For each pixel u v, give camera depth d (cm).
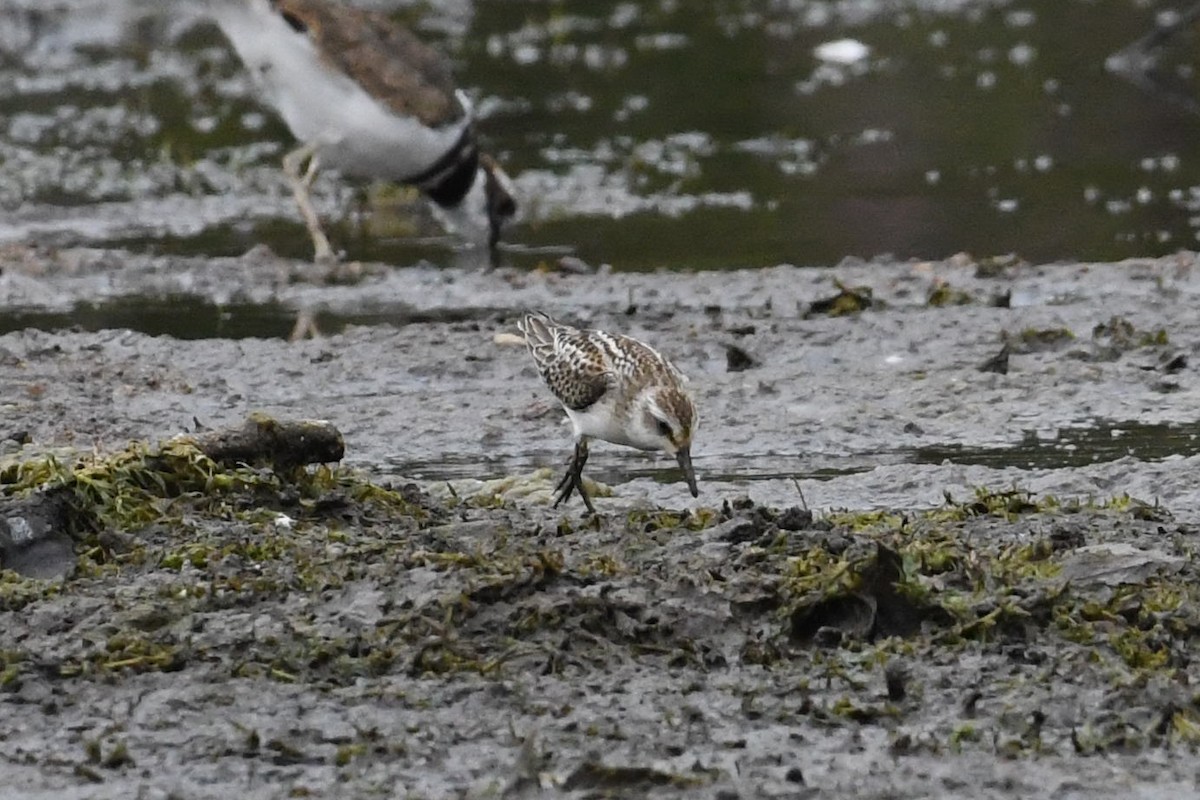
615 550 955
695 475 1204
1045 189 2177
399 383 1465
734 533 967
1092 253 1897
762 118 2517
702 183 2233
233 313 1711
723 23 3017
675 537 975
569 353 1126
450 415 1364
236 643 859
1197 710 807
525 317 1216
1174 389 1399
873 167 2291
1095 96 2606
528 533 1000
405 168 1941
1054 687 824
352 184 2275
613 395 1101
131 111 2556
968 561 934
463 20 3025
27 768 772
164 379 1446
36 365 1474
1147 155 2330
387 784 755
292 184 1928
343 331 1614
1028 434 1301
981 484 1166
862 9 3089
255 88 2678
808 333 1566
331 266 1872
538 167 2295
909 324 1588
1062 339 1521
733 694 825
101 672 841
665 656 857
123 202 2172
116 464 1027
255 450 1055
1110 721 796
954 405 1362
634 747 780
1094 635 866
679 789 746
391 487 1077
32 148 2391
